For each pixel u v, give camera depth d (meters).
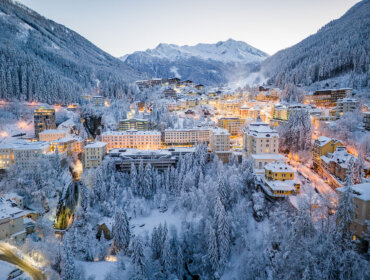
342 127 136.38
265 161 115.69
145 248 86.38
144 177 131.12
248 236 84.31
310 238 56.69
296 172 114.25
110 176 136.38
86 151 148.50
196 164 135.50
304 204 65.56
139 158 151.25
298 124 137.88
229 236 84.50
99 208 117.44
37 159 138.88
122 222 90.19
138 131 183.25
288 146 142.00
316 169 118.75
